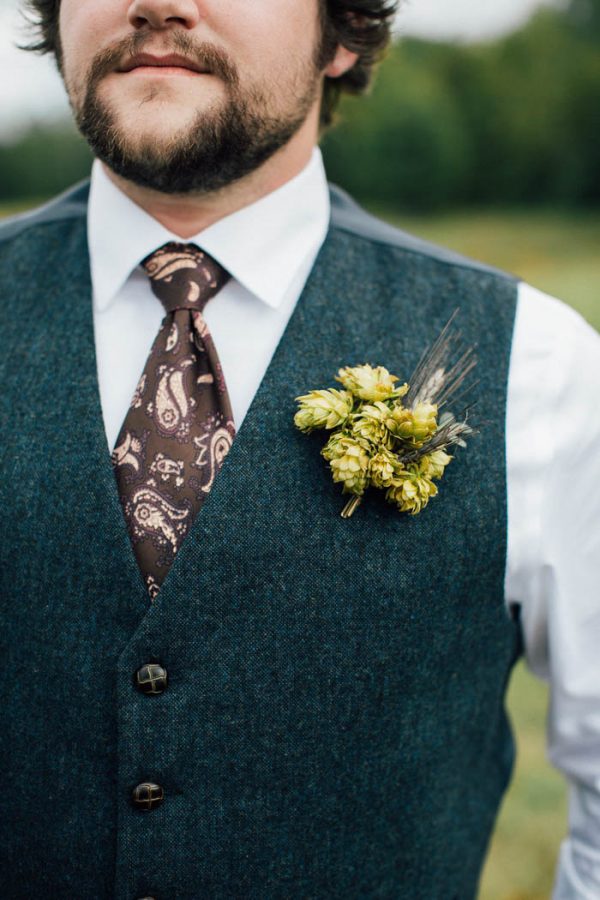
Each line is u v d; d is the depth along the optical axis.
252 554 0.65
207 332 0.69
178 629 0.64
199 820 0.65
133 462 0.66
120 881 0.64
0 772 0.67
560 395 0.72
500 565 0.70
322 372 0.69
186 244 0.71
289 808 0.66
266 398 0.67
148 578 0.65
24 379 0.68
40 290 0.72
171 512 0.65
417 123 9.88
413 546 0.67
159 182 0.68
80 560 0.65
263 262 0.71
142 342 0.71
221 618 0.65
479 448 0.70
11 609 0.66
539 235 8.00
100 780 0.65
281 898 0.67
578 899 0.75
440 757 0.71
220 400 0.67
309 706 0.66
